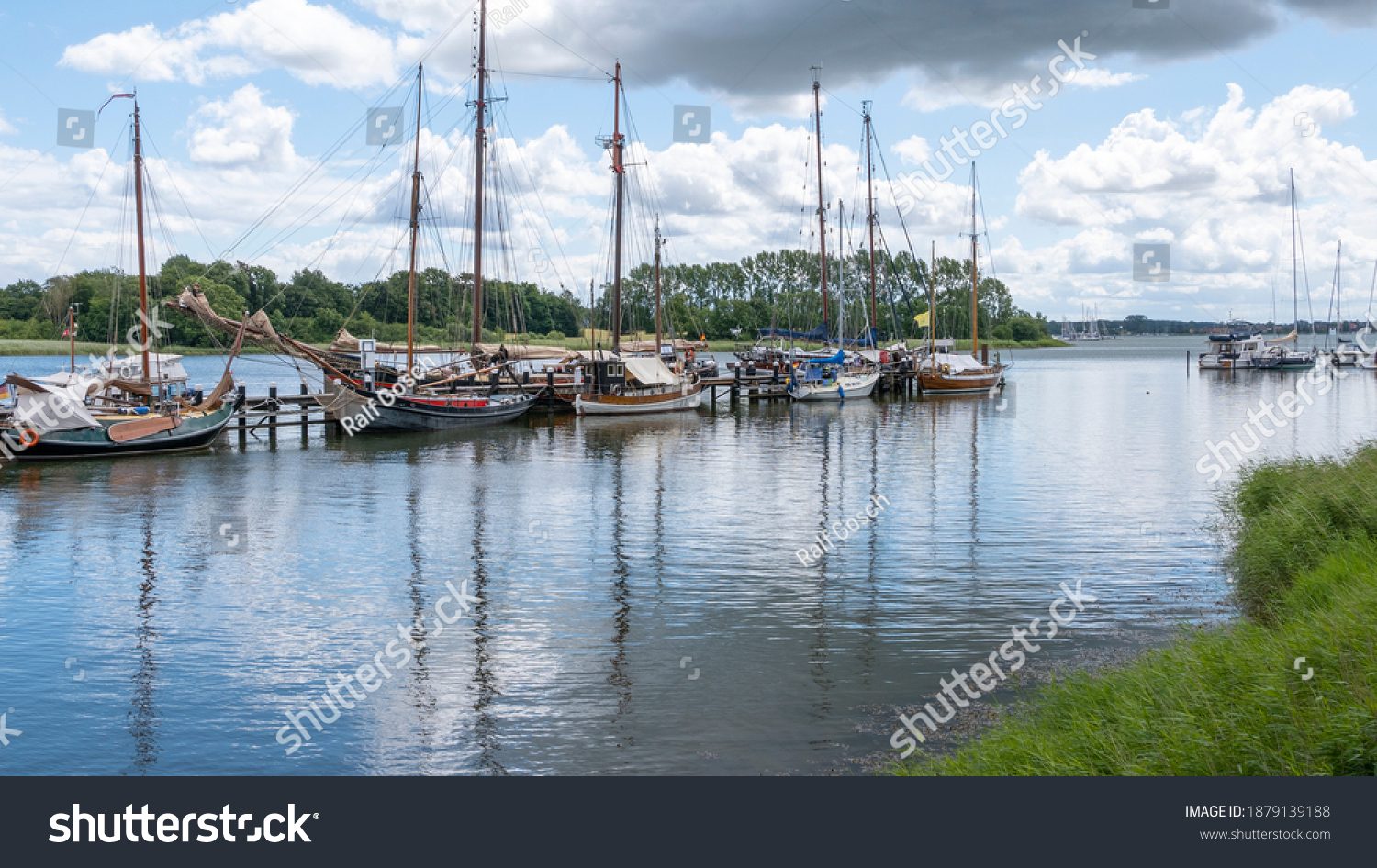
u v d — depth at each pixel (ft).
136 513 90.94
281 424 163.02
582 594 61.82
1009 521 84.53
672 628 54.75
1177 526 81.61
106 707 43.75
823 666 48.26
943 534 79.30
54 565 69.82
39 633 54.03
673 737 40.16
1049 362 529.04
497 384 197.06
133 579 65.87
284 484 109.70
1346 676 33.40
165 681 46.83
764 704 43.47
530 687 45.73
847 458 132.26
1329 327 373.20
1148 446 142.41
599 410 203.10
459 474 117.70
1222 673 37.11
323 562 70.90
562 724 41.63
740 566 68.95
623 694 44.86
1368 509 57.72
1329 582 47.65
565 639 52.80
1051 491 101.14
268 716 42.75
